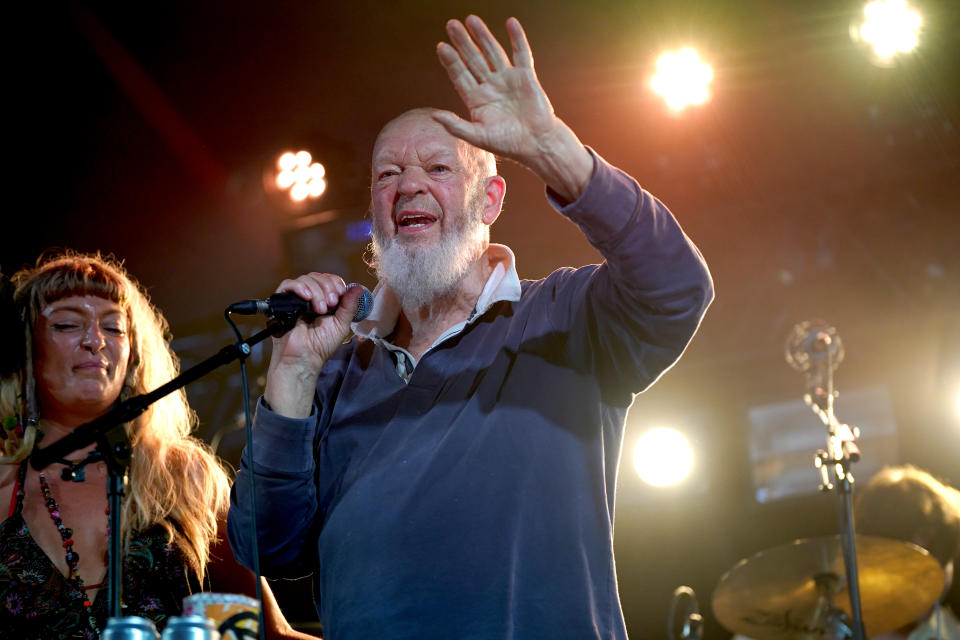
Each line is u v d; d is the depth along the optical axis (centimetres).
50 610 298
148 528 321
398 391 268
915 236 809
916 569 503
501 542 235
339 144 723
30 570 301
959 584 586
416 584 233
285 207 721
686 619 581
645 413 830
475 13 799
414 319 280
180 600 316
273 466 258
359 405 271
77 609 300
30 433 323
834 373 814
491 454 244
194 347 763
